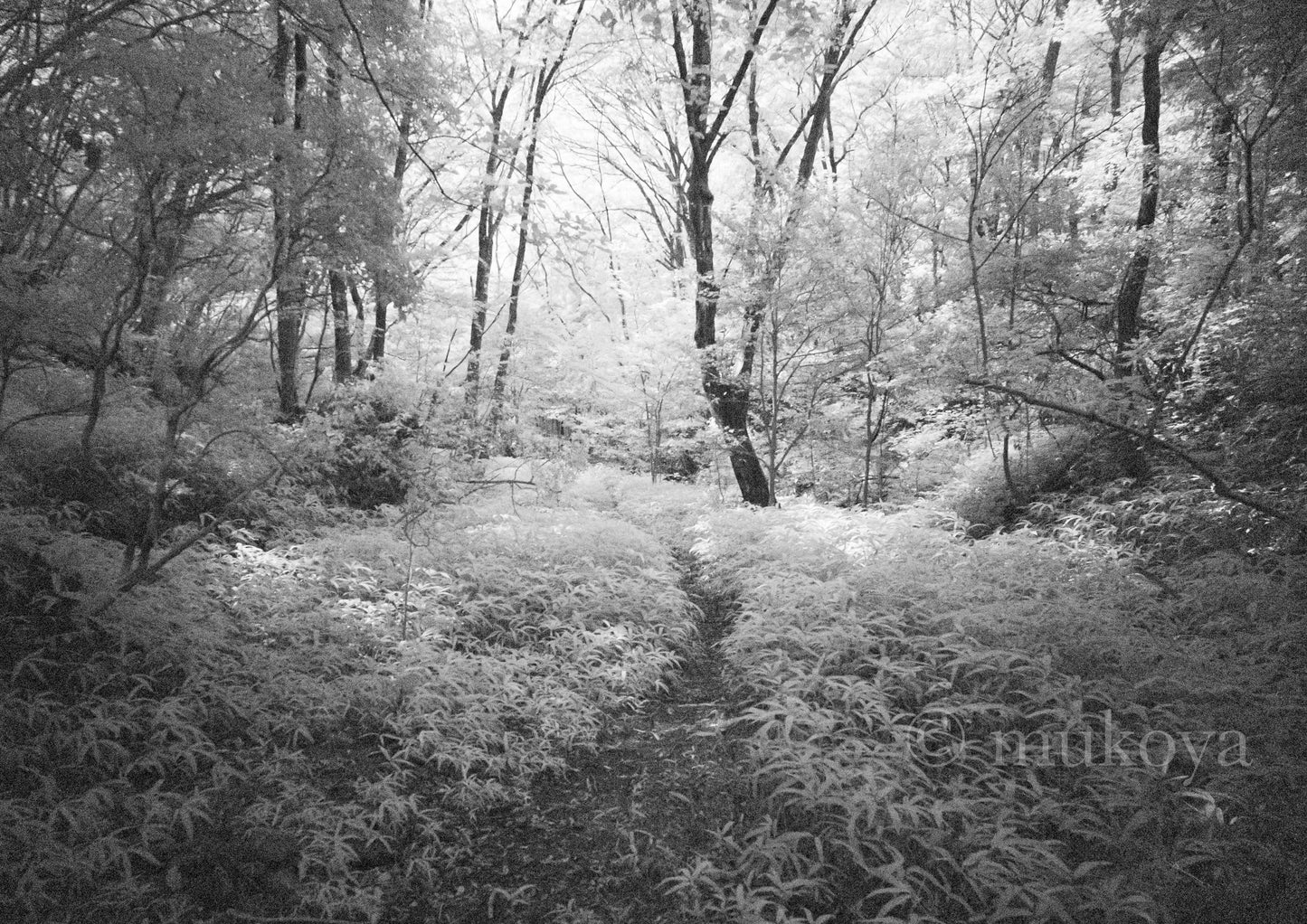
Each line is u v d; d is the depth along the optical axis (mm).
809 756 3643
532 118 12805
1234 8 6223
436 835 3520
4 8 3824
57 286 3699
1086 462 9047
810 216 10805
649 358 15359
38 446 5199
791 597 6176
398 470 5859
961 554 7238
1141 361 8555
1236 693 4180
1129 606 5656
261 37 4848
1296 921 2684
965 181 9992
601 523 9125
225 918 2812
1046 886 2822
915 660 4867
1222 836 3146
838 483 14336
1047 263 8820
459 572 6691
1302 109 6617
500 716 4676
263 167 3717
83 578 4207
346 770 3916
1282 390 7359
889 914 2930
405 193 10344
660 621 6523
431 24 8750
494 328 13961
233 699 4043
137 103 3430
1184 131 9633
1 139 3527
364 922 2934
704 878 3096
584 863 3428
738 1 10195
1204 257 8328
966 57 9648
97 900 2744
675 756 4457
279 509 7129
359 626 5352
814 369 12734
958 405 12930
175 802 3287
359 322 9242
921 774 3625
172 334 4238
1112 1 7668
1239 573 5707
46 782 3119
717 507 11977
